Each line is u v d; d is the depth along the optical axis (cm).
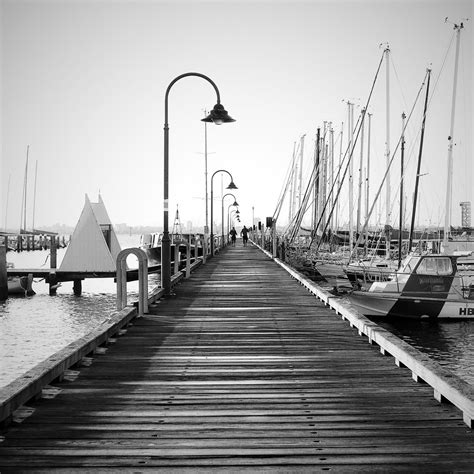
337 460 471
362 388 693
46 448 496
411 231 3152
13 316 2867
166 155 1642
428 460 470
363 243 4481
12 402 559
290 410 606
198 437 526
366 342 988
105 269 3769
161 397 655
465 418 557
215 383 719
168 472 449
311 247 4475
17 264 7225
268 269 2739
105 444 507
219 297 1630
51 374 682
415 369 719
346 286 2873
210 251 4094
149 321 1206
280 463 466
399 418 576
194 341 995
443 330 2105
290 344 970
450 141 2755
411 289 2194
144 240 5253
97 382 720
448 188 2725
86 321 2705
